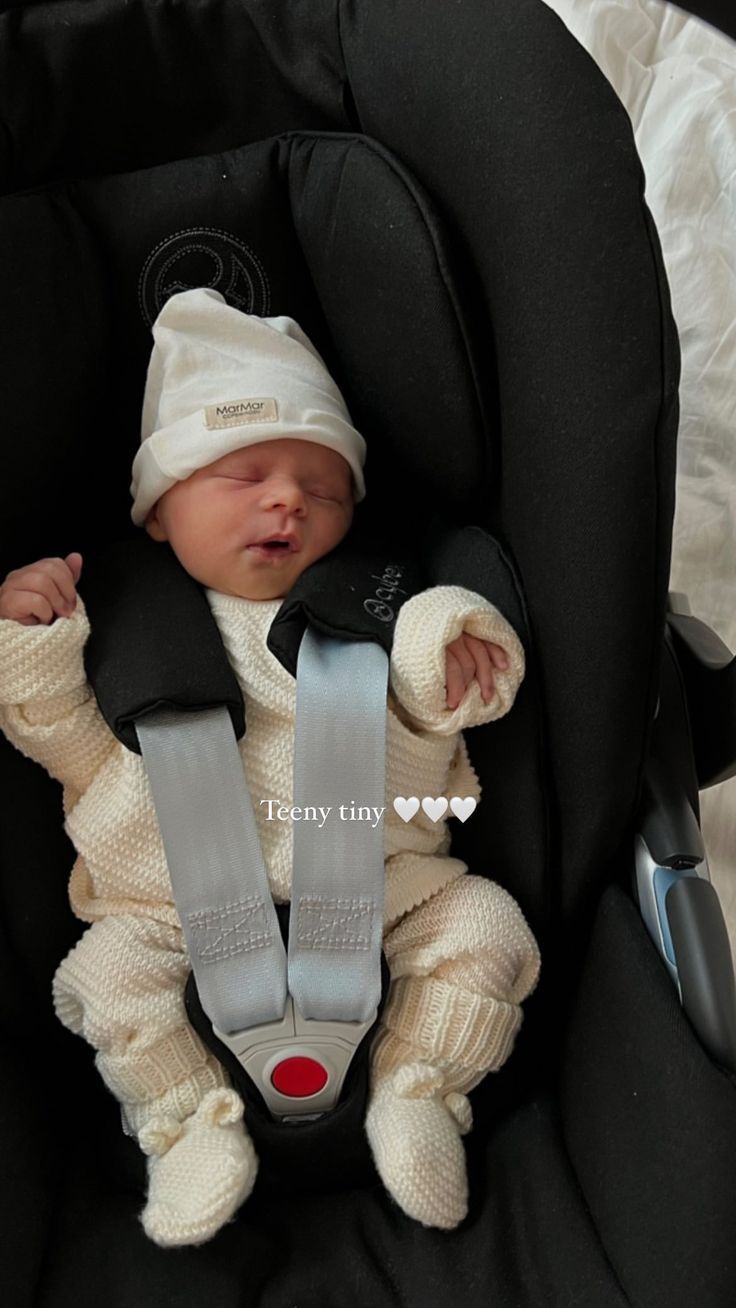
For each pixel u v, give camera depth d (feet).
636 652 2.52
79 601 2.96
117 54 2.88
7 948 2.95
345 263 2.88
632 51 5.06
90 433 3.18
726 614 4.70
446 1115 2.83
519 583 2.84
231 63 2.93
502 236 2.46
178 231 3.05
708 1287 2.17
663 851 2.65
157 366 3.10
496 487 2.93
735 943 4.23
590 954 2.84
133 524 3.45
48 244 2.95
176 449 3.04
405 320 2.76
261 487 3.03
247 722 3.07
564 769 2.76
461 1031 2.84
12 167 2.98
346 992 2.81
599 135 2.31
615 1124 2.53
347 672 2.91
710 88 4.96
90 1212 2.75
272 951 2.86
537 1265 2.55
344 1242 2.70
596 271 2.31
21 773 3.04
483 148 2.45
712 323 4.84
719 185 4.88
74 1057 3.14
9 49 2.82
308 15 2.80
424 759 2.98
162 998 2.87
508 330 2.53
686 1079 2.35
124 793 2.95
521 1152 2.83
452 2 2.52
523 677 2.80
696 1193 2.23
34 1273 2.53
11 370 2.89
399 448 3.11
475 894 2.94
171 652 2.92
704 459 4.83
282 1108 2.84
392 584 3.07
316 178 2.93
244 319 3.06
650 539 2.42
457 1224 2.67
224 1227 2.71
